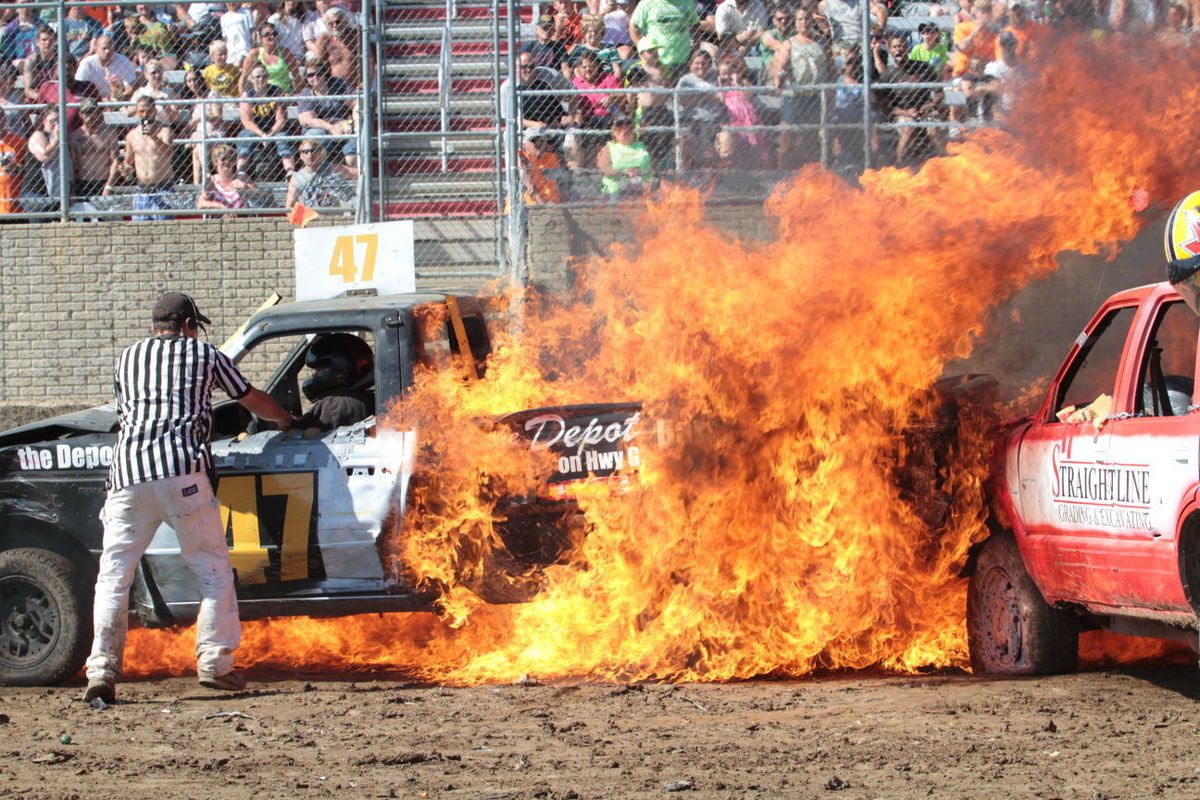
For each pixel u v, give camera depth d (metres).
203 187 42.56
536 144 40.75
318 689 22.48
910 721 18.75
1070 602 21.09
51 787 16.03
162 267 41.88
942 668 23.72
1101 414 20.30
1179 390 19.48
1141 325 20.11
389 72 44.69
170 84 43.94
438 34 45.25
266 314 23.42
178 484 21.53
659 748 17.52
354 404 23.34
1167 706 19.36
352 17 43.34
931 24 39.97
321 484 22.59
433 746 17.98
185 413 21.75
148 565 23.22
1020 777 15.70
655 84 41.28
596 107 40.62
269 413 22.78
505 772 16.44
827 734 18.09
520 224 39.56
